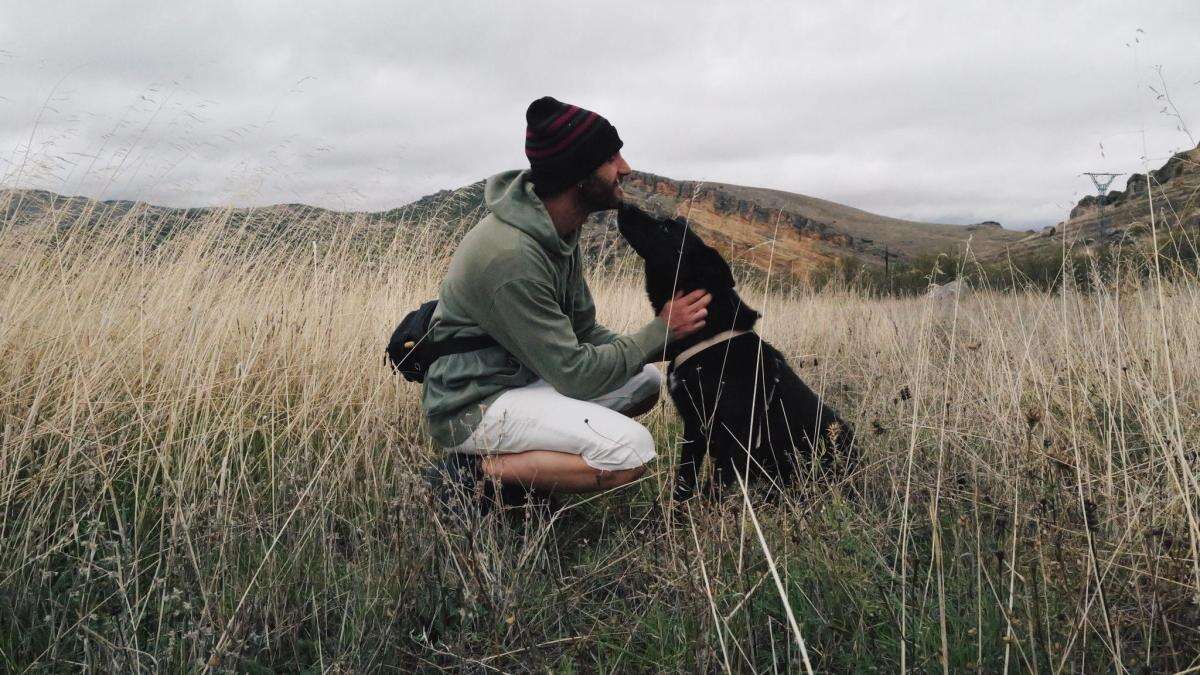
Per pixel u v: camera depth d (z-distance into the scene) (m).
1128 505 1.95
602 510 2.79
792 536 2.04
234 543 2.09
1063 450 2.21
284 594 1.96
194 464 2.49
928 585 1.83
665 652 1.85
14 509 2.27
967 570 2.00
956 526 2.15
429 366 2.61
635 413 3.19
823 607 1.90
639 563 2.14
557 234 2.48
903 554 1.68
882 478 2.70
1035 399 2.86
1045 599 1.64
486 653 1.80
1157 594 1.61
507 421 2.53
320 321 3.74
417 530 2.12
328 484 2.46
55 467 2.39
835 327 6.45
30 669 1.65
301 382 3.34
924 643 1.67
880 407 3.33
